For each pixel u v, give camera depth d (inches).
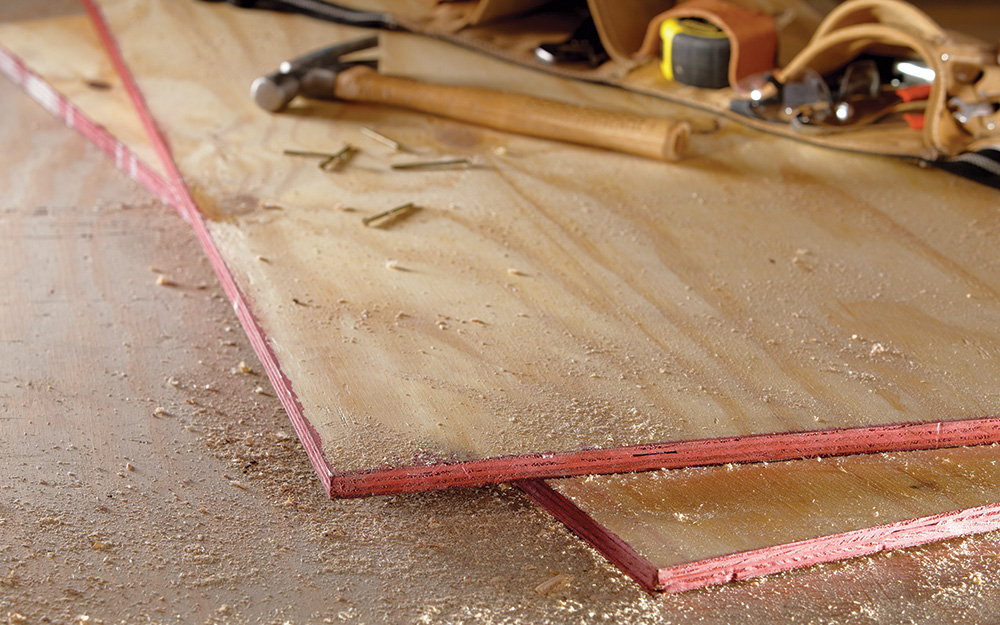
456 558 44.3
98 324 50.0
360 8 65.3
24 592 42.8
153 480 45.5
